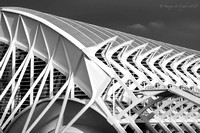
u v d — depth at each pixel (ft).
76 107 126.31
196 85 139.54
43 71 132.67
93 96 117.70
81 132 127.85
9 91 141.08
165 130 113.91
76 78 128.47
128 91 112.37
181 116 124.47
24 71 136.15
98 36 140.56
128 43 133.80
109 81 117.19
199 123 127.85
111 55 131.23
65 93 127.13
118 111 120.98
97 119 123.34
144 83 131.34
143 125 126.93
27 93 129.70
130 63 138.62
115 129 122.52
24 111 132.57
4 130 136.46
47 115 131.34
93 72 121.90
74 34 133.28
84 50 123.44
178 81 134.21
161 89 105.81
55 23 138.72
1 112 140.77
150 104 110.22
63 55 133.18
